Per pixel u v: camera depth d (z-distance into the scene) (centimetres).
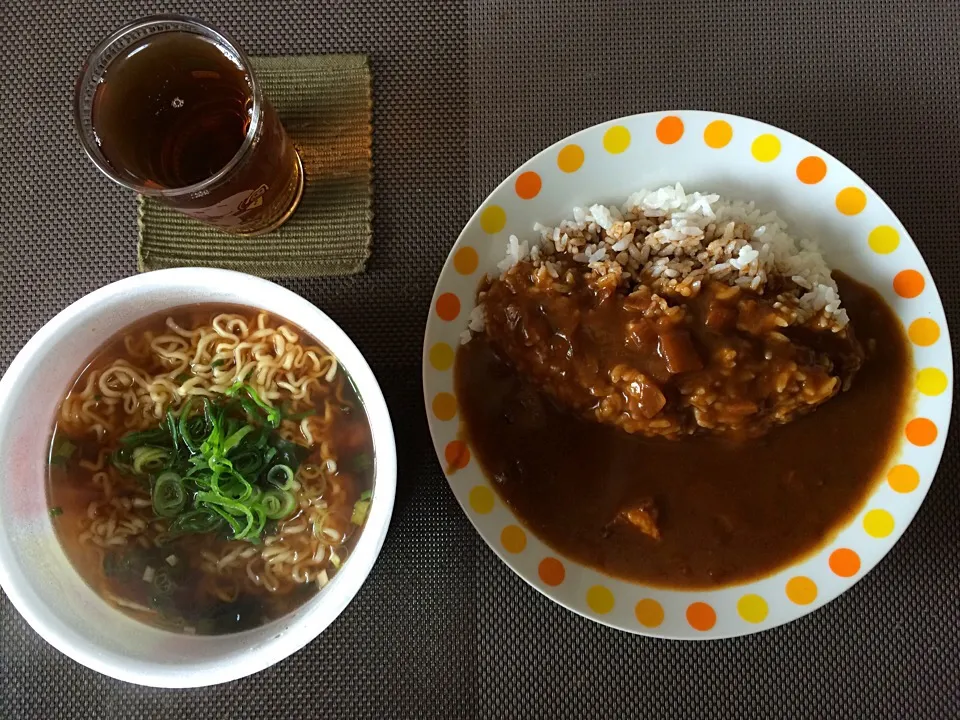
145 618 34
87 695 37
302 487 36
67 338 33
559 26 40
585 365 35
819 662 37
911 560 37
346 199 39
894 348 36
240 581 35
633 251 37
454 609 37
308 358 36
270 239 39
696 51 40
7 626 37
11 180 40
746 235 37
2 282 39
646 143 36
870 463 36
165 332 36
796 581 35
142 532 36
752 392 35
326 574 35
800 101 40
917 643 37
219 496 34
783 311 35
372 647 37
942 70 40
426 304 39
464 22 40
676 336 34
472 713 37
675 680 37
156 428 36
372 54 40
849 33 40
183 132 36
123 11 41
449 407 35
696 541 36
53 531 34
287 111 40
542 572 35
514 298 36
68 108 40
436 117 40
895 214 39
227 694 37
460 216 39
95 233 40
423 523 37
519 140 40
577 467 36
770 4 40
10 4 41
